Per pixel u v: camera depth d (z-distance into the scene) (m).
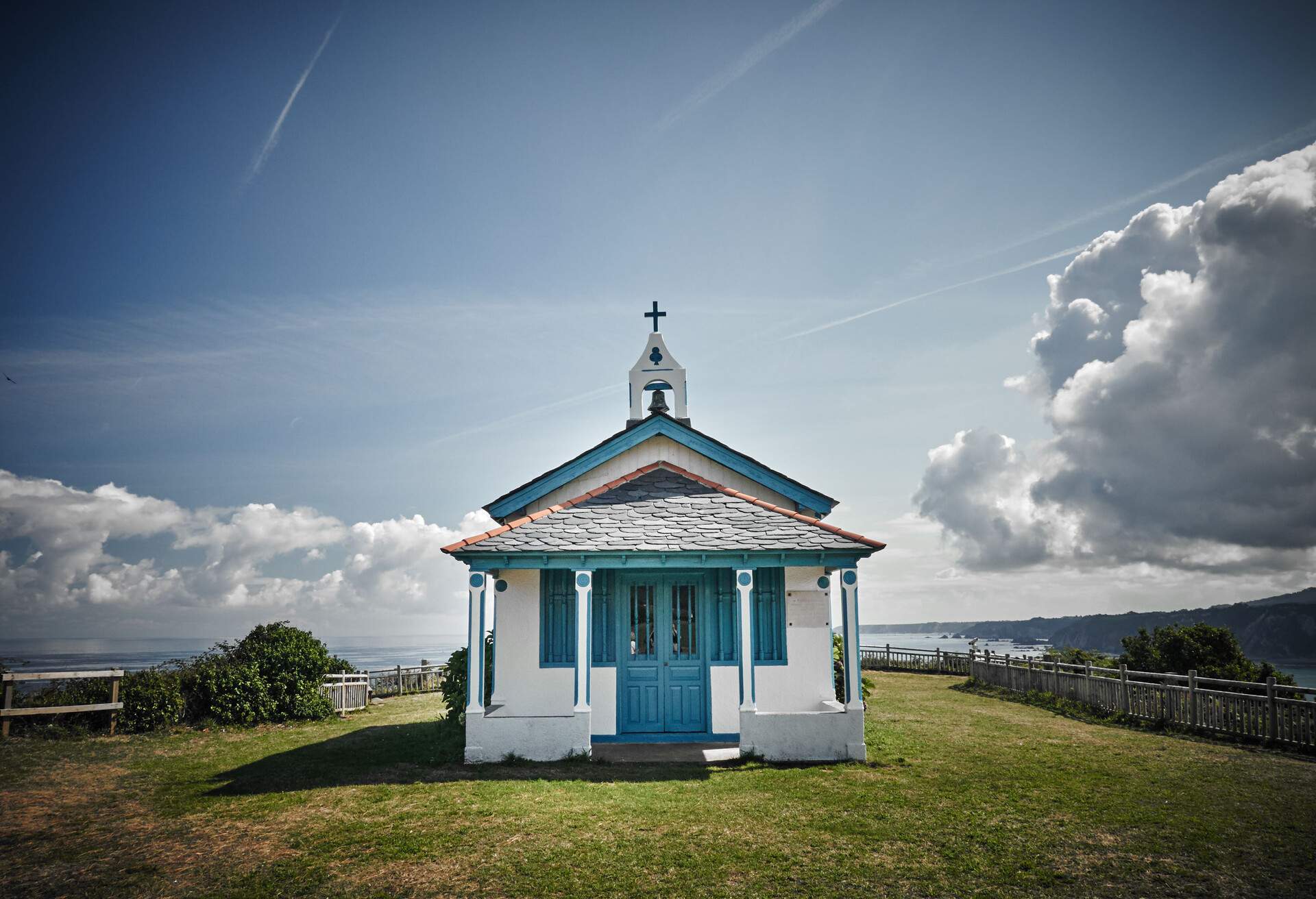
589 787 10.39
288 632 19.23
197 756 13.49
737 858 7.67
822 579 14.04
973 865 7.45
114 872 7.56
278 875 7.38
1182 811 9.15
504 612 14.06
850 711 12.09
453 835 8.39
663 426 15.47
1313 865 7.42
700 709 13.67
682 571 14.12
